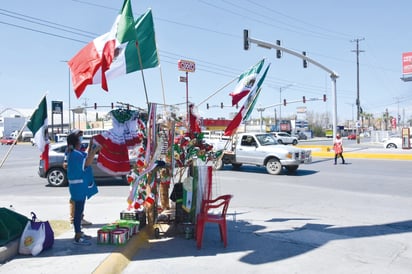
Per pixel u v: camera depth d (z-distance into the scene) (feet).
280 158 53.36
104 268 15.72
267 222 25.31
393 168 59.98
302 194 36.78
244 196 35.96
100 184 44.96
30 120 19.39
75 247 18.57
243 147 56.90
